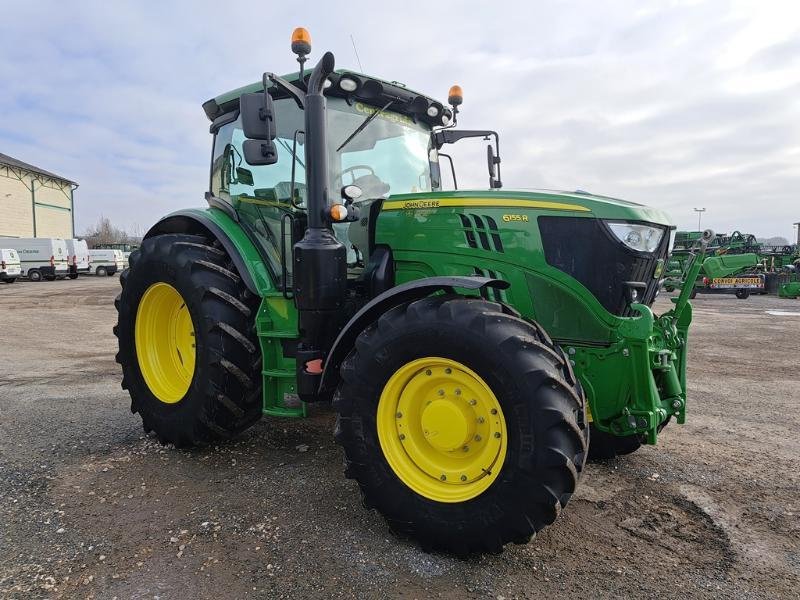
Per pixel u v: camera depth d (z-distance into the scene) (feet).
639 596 7.50
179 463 12.01
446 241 10.69
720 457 12.51
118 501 10.17
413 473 8.77
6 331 33.53
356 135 12.64
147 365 13.57
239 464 11.96
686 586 7.72
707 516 9.74
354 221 11.57
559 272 9.88
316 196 10.44
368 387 8.98
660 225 10.28
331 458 12.30
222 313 11.86
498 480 8.00
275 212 12.70
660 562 8.31
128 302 13.70
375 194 12.84
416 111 13.66
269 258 12.76
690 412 16.20
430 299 8.94
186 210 14.74
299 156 12.19
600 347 9.73
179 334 13.67
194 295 12.09
